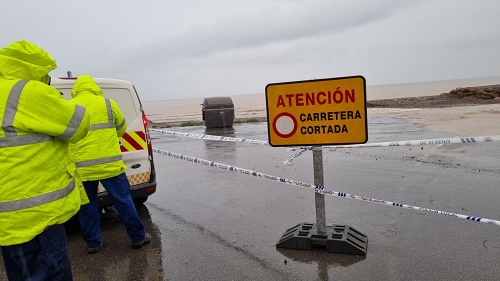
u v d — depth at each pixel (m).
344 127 3.58
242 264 3.49
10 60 2.21
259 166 8.06
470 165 6.85
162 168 8.45
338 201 5.20
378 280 3.08
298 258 3.56
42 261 2.35
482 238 3.76
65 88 4.64
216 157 9.51
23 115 2.21
